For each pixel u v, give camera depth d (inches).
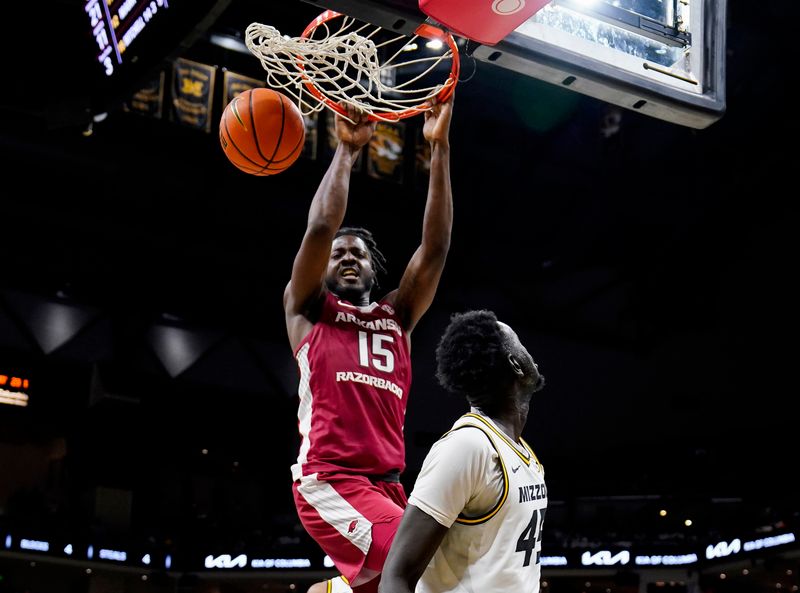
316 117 728.3
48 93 283.9
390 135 760.3
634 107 173.5
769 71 708.7
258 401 829.2
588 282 848.3
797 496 722.2
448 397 821.2
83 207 731.4
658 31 171.6
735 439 764.0
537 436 848.3
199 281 809.5
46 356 753.0
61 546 733.9
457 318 115.0
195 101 694.5
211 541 788.6
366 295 155.1
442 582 103.7
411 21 146.6
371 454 137.0
